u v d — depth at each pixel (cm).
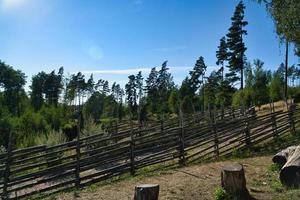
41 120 2720
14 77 7919
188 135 1627
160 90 8812
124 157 1402
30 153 1216
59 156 1395
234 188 984
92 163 1309
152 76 10081
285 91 4478
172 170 1403
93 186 1232
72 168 1259
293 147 1296
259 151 1797
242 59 5512
